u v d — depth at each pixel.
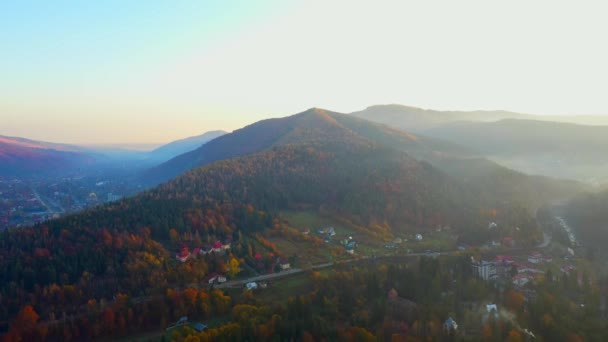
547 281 160.38
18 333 127.69
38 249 165.38
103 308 142.88
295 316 135.25
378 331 124.88
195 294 151.00
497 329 123.38
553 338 123.88
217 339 123.50
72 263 163.00
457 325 130.25
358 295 150.12
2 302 141.88
